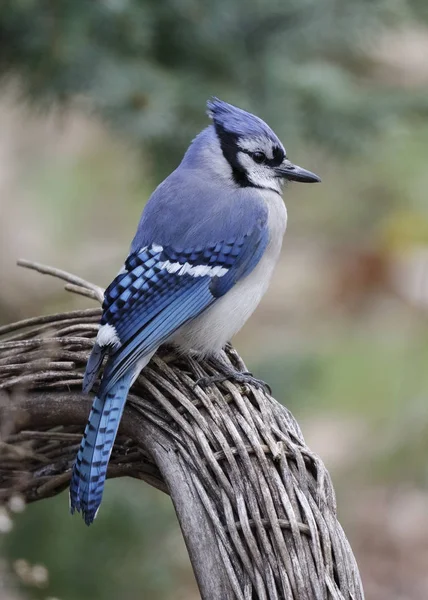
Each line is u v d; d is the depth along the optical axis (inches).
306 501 215.6
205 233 298.8
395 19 412.8
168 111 371.2
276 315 632.4
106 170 673.6
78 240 631.2
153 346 267.7
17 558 373.4
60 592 378.3
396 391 558.6
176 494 222.2
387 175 637.3
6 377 256.4
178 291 288.5
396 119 418.9
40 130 655.1
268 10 400.5
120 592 384.8
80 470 237.0
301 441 231.3
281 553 208.7
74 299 429.1
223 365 273.4
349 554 213.3
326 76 410.0
